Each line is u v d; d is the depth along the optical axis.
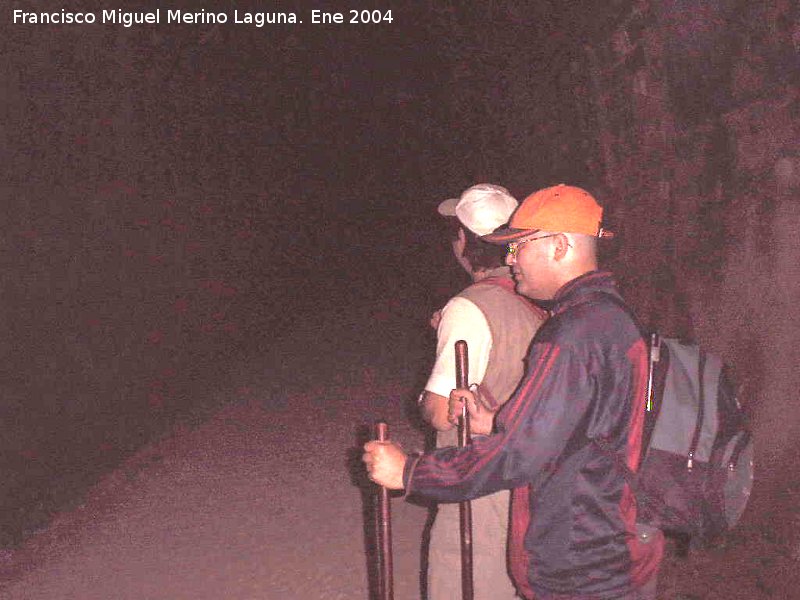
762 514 3.31
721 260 3.56
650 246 4.07
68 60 9.09
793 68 3.18
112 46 10.12
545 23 5.67
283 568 4.02
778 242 3.31
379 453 1.90
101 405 7.92
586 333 1.74
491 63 7.65
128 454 6.32
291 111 19.30
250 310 13.52
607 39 4.46
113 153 10.12
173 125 12.07
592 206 1.87
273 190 17.80
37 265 8.23
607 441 1.74
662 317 3.96
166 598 3.77
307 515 4.68
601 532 1.75
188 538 4.46
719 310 3.56
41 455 6.49
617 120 4.42
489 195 2.36
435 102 16.89
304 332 11.09
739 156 3.46
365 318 11.87
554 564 1.78
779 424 3.30
